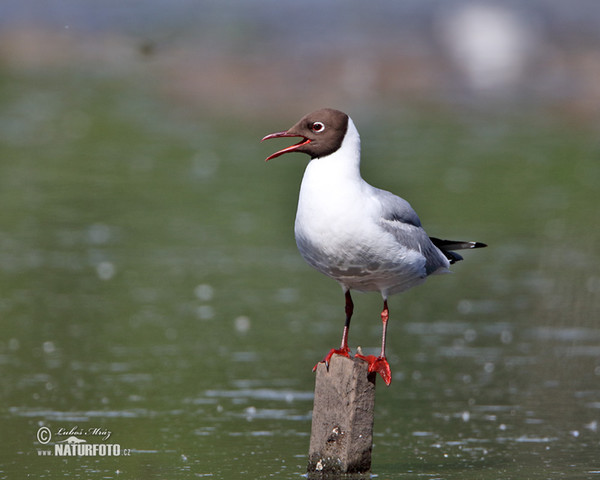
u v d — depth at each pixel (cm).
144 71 3375
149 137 2684
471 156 2569
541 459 892
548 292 1570
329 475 836
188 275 1627
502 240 1891
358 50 3662
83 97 3069
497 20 3897
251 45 3672
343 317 1436
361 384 826
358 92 3253
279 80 3322
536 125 2936
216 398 1073
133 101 3064
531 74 3462
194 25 3881
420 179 2330
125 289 1537
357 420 827
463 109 3103
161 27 3841
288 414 1024
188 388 1105
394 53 3634
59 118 2831
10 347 1245
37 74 3300
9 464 866
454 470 859
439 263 892
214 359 1221
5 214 1955
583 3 4197
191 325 1367
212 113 2977
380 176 2334
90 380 1127
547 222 2023
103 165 2389
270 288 1580
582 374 1183
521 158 2566
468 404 1073
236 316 1419
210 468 859
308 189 823
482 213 2080
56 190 2152
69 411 1019
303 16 4091
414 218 871
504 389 1126
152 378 1138
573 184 2347
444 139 2747
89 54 3559
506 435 967
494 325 1401
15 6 4006
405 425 1002
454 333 1361
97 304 1453
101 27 3825
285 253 1797
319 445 839
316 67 3462
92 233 1859
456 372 1191
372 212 818
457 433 976
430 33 3875
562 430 986
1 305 1426
